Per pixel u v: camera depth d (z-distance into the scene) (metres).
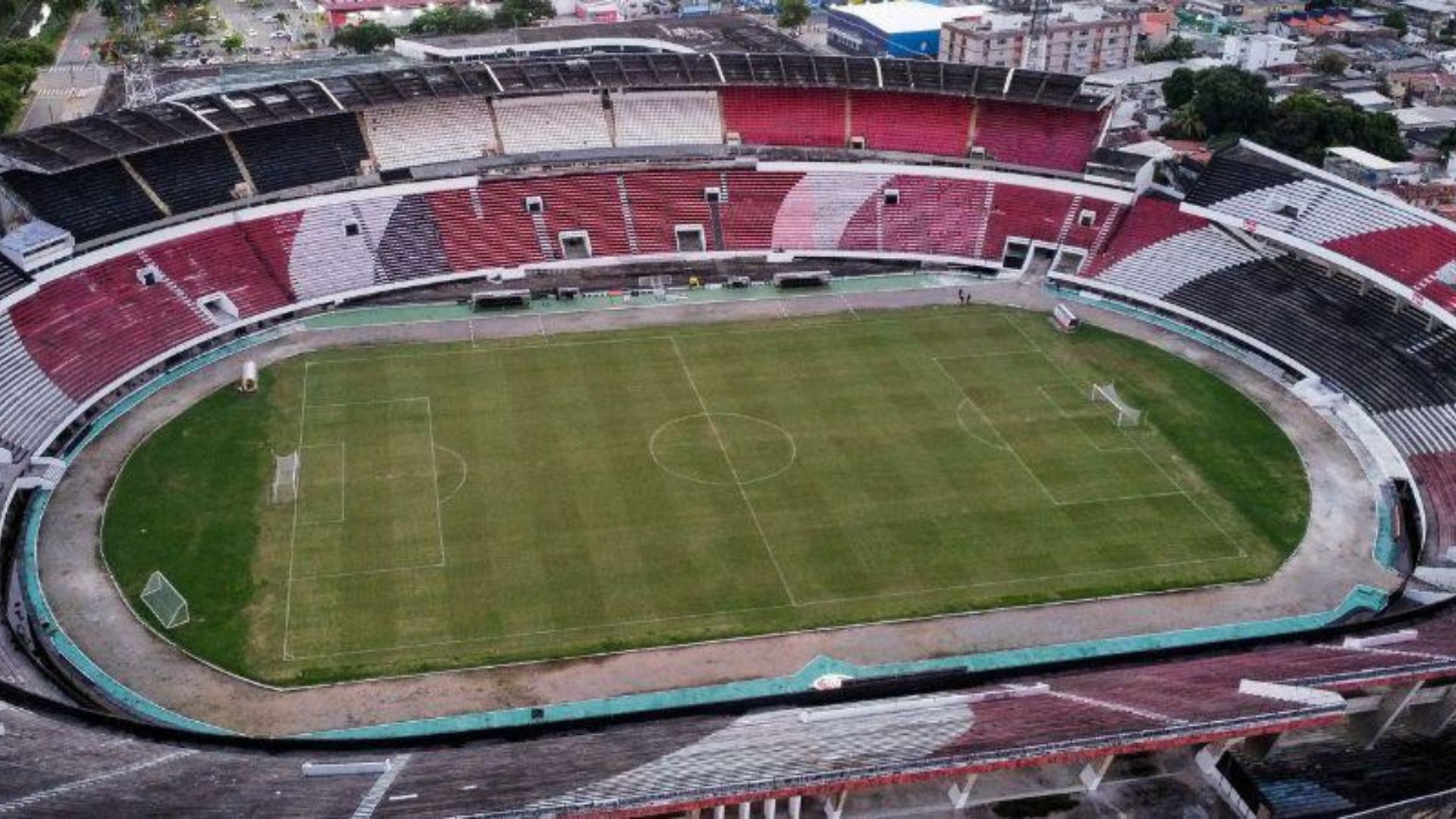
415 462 74.56
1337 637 55.78
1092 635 60.53
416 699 55.44
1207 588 64.25
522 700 55.56
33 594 61.50
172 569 63.88
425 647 58.81
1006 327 95.12
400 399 82.44
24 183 90.69
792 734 43.38
